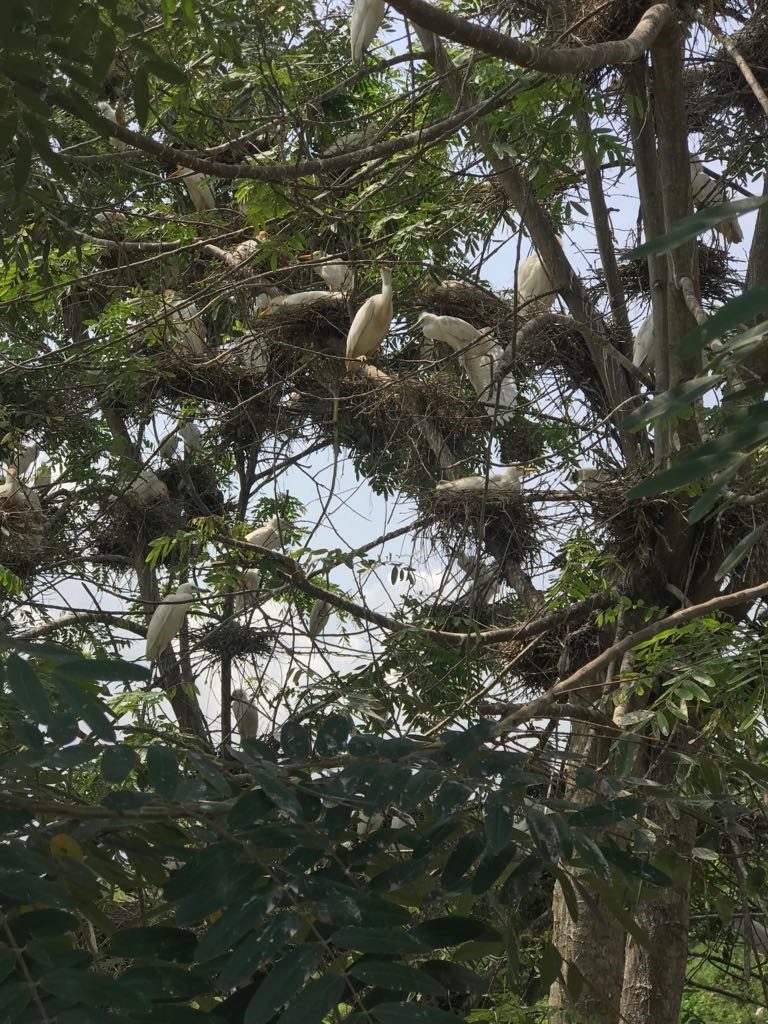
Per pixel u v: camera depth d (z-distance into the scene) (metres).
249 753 1.58
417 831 1.70
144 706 5.85
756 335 1.31
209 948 1.24
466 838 1.60
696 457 1.25
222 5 3.81
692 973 6.65
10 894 1.23
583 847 1.52
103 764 1.43
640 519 5.88
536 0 5.46
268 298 8.95
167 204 8.72
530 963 4.56
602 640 6.58
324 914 1.29
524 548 7.05
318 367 8.33
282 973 1.18
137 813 1.44
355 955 1.47
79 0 1.84
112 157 4.27
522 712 3.22
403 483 7.68
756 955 4.01
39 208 3.82
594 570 6.02
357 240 6.22
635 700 5.40
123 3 2.90
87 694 1.50
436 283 8.18
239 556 6.14
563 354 7.84
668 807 2.21
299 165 3.99
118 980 1.24
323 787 1.58
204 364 8.08
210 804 1.46
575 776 1.81
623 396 7.29
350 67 6.72
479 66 5.76
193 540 6.15
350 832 1.58
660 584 6.14
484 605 7.30
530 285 8.41
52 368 7.29
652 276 6.21
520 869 1.61
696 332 1.04
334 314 8.30
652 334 7.20
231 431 9.04
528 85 4.42
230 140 4.83
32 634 8.84
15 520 8.17
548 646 6.91
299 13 5.84
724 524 5.78
